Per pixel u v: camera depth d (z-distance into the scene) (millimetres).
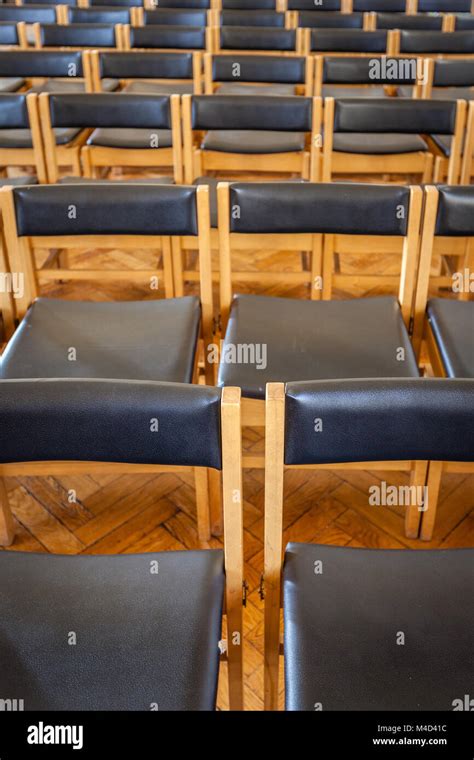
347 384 885
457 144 2217
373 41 3143
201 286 1651
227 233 1612
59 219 1588
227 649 1025
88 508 1656
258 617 1391
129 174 3607
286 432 903
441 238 1986
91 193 1574
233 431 841
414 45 3160
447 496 1690
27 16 3557
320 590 945
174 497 1696
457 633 888
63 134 2658
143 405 881
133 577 971
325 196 1575
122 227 1606
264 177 3525
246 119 2211
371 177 3568
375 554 1010
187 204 1581
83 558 1007
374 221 1585
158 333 1552
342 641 877
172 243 1996
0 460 935
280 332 1546
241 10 3508
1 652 869
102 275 2043
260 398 1376
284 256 2797
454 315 1583
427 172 2559
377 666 848
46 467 1328
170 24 3482
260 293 2527
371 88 3326
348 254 2828
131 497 1692
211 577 970
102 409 886
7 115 2189
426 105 2146
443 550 1021
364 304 1659
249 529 1589
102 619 908
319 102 2188
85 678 839
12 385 890
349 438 903
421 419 888
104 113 2189
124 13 3494
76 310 1643
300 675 839
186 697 819
